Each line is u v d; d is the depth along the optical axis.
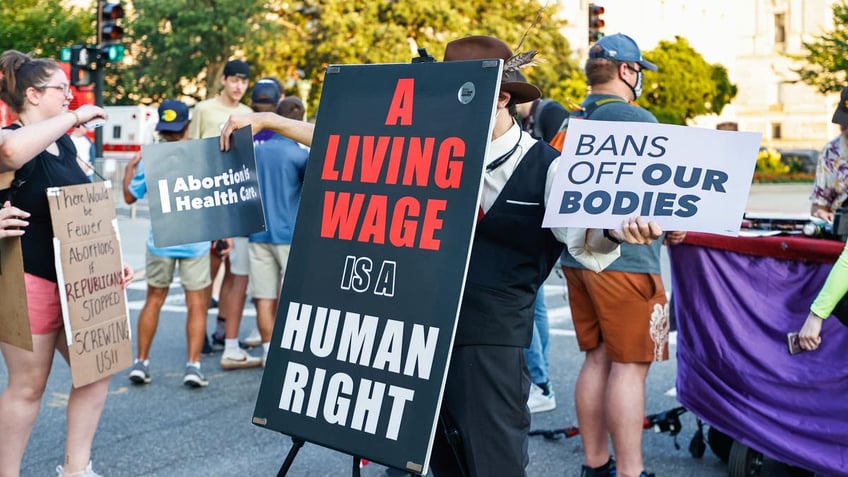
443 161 2.60
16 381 3.77
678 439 5.20
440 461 2.95
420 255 2.59
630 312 3.87
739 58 60.88
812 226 4.20
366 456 2.60
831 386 3.88
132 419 5.57
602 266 2.81
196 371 6.31
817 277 3.89
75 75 16.25
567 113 6.16
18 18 30.95
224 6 34.38
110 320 3.92
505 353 2.76
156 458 4.89
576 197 2.66
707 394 4.21
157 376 6.62
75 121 3.59
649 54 38.12
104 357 3.88
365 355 2.65
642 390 3.94
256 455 4.96
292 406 2.75
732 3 61.09
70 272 3.70
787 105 59.44
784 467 4.66
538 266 2.82
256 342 7.58
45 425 5.45
